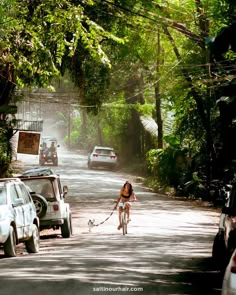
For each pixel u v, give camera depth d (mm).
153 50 49469
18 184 21172
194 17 30094
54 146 74875
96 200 43031
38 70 28156
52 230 30312
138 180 58844
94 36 26109
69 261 17000
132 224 30750
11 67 30422
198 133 46438
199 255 19250
